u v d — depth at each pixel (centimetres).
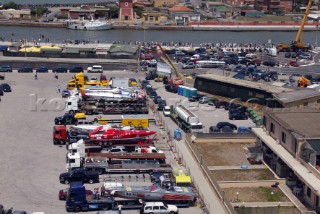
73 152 7031
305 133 6200
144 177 6606
